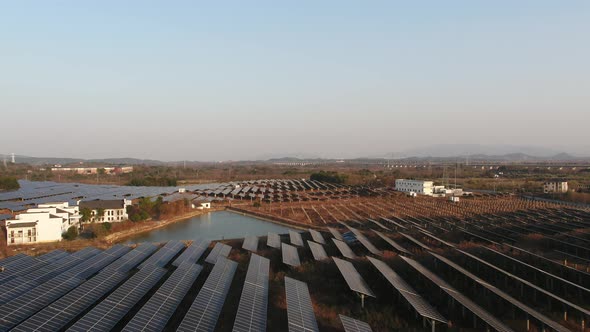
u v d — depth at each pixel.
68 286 39.78
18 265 45.91
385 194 163.25
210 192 165.38
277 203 137.50
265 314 34.69
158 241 82.88
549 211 108.12
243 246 61.62
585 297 41.69
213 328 31.77
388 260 54.16
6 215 84.06
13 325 30.80
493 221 93.00
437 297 42.06
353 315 38.28
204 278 48.59
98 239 77.25
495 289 39.84
